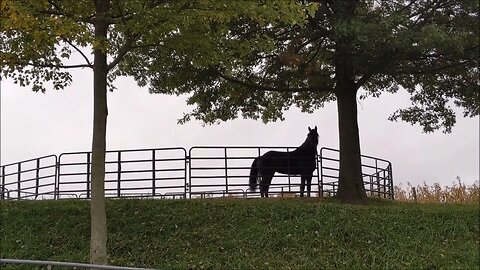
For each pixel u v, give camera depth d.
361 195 15.16
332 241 11.69
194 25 10.74
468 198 19.22
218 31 11.17
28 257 12.16
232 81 15.56
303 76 15.49
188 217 13.09
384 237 11.78
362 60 12.75
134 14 10.11
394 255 11.15
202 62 11.51
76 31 9.32
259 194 16.97
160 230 12.63
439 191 19.80
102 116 10.66
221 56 11.41
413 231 12.03
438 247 11.41
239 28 13.80
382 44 12.27
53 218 13.77
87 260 11.69
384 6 13.78
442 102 16.98
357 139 15.57
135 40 10.76
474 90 15.25
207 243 11.97
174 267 11.15
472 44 13.16
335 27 12.48
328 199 15.25
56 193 17.36
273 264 11.03
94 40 9.45
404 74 15.16
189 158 16.78
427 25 12.40
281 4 10.28
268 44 11.70
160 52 12.62
